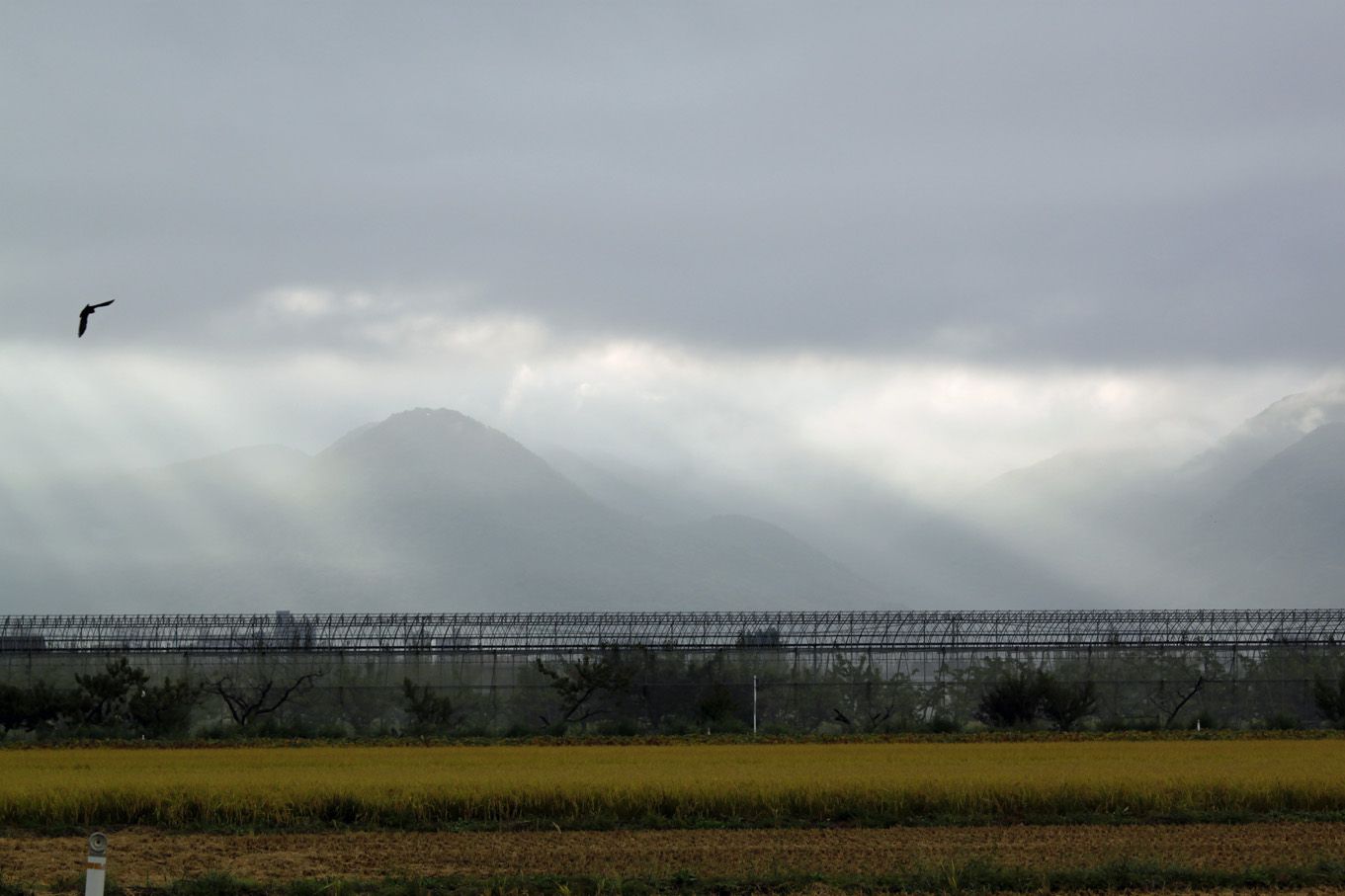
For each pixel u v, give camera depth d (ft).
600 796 197.36
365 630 416.26
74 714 398.42
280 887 146.00
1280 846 170.40
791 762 266.36
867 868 155.53
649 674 413.18
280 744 372.99
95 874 112.47
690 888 144.15
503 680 411.95
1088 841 176.14
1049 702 411.34
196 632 414.82
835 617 423.64
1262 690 422.82
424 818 193.88
